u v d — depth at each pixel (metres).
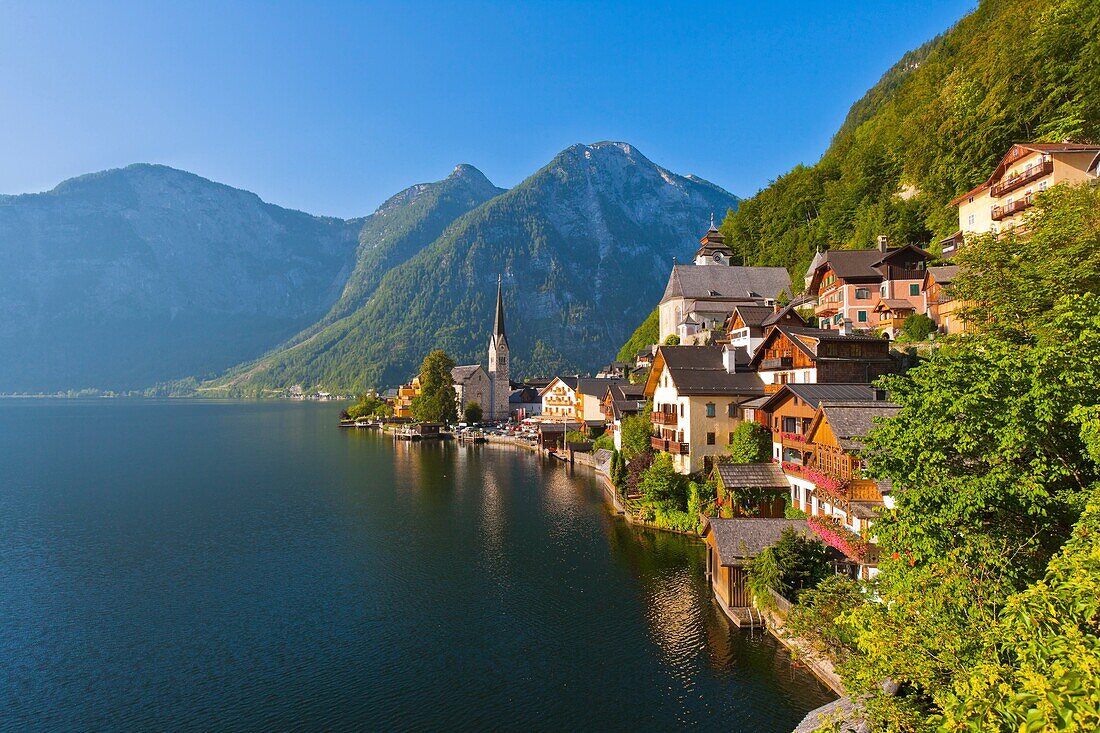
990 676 11.22
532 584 45.94
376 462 112.38
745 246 168.12
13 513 70.75
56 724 29.41
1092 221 37.12
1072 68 77.50
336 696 31.34
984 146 86.19
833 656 29.12
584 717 28.94
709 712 28.56
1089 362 17.80
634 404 94.19
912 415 21.70
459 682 32.38
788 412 49.59
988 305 37.69
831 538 35.25
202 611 41.97
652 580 45.34
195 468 105.06
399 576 48.44
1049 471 18.28
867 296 79.00
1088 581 11.37
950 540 19.11
